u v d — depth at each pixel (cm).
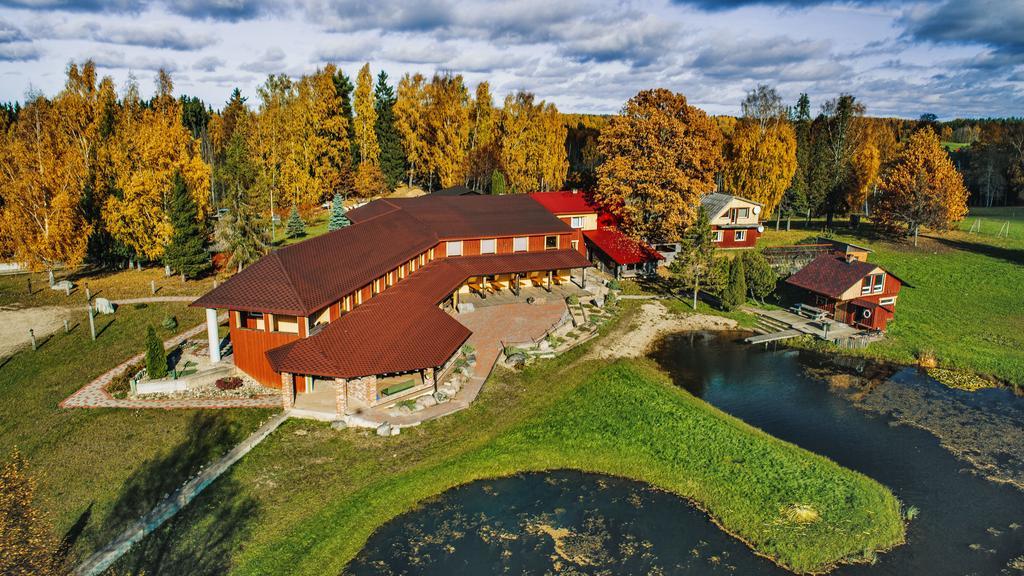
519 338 4775
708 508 2903
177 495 2694
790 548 2617
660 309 5841
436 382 3812
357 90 10256
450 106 10200
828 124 10706
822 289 5431
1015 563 2581
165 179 5856
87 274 6181
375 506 2805
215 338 3909
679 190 7031
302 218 8850
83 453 2994
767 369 4591
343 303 3991
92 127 6109
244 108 13238
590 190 7656
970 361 4625
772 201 8519
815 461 3256
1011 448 3481
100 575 2286
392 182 11231
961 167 13650
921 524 2828
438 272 5266
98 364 4003
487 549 2606
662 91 7094
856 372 4541
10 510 2050
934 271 6838
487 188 10206
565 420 3656
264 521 2638
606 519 2823
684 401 3938
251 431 3259
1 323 4738
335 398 3641
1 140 6200
